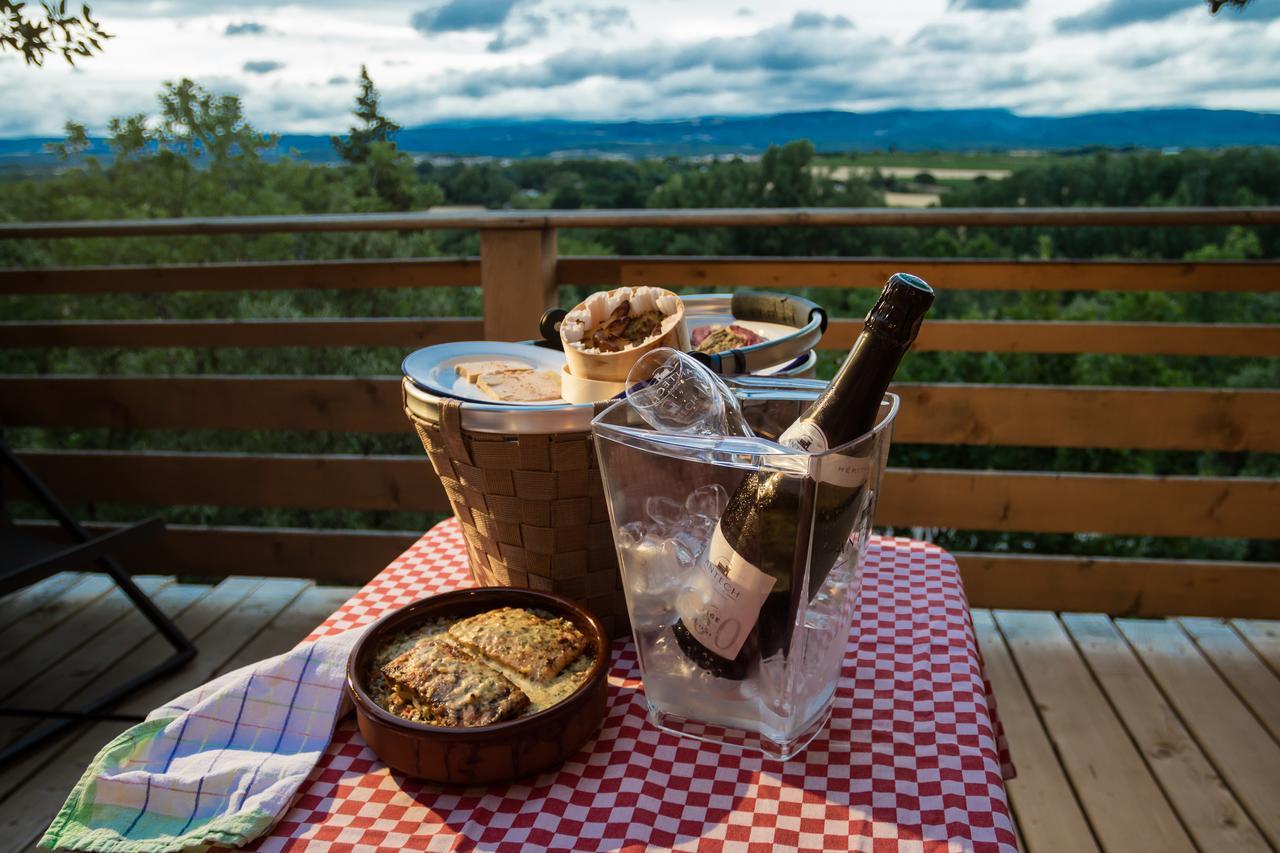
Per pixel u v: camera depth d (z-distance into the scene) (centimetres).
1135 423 211
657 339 76
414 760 61
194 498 241
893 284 61
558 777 63
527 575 78
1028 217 199
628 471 61
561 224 199
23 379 239
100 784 61
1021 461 704
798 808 60
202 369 851
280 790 60
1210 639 211
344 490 237
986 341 215
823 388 71
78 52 191
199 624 224
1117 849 147
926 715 70
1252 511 210
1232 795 159
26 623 223
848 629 68
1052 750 172
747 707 65
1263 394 206
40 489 201
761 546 58
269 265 231
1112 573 219
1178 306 903
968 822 59
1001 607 224
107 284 236
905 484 219
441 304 881
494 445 70
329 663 71
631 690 74
